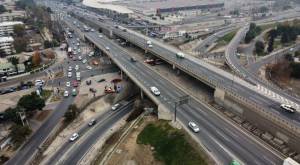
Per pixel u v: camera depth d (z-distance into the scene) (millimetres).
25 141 95688
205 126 88438
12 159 86875
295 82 137750
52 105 118750
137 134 97250
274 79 139250
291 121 83938
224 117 94062
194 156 76250
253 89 110062
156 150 86312
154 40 193875
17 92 129125
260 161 71000
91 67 165375
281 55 176250
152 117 105688
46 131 101250
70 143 96062
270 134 84062
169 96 108562
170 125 92688
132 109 120625
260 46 189125
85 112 116062
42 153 90188
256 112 88062
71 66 167250
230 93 99812
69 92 131000
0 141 93938
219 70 130000
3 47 180125
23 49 189000
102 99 125500
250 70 146750
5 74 147875
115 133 102188
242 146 77500
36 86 134875
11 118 99750
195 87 123000
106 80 146000
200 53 191500
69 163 85812
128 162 84625
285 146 78438
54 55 184625
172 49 167750
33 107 104250
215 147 77312
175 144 83875
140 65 145125
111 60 168875
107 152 90875
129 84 140375
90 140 98062
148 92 111312
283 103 97312
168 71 143750
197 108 100500
